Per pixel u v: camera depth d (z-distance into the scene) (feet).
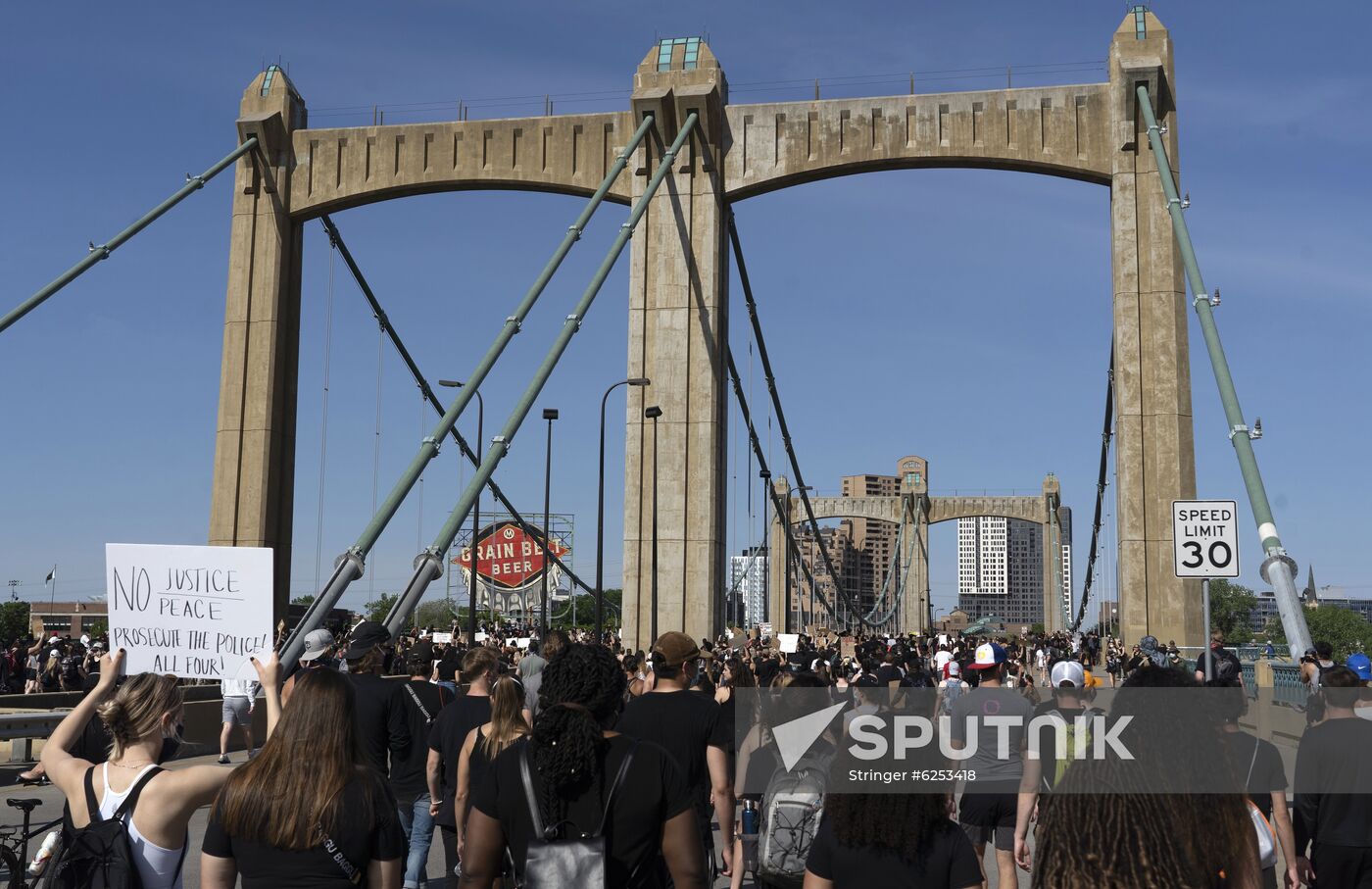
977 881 17.28
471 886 18.45
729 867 36.11
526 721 30.63
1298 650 65.05
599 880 16.99
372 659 36.60
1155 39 133.49
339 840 16.66
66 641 124.36
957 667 63.93
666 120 140.67
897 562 439.63
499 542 316.40
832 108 140.05
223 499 145.18
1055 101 136.15
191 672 24.95
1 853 31.89
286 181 150.30
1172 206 110.93
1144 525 126.93
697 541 135.03
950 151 136.87
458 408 89.71
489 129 146.61
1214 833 14.26
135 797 19.19
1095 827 14.38
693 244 139.33
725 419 142.10
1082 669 33.78
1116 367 131.44
